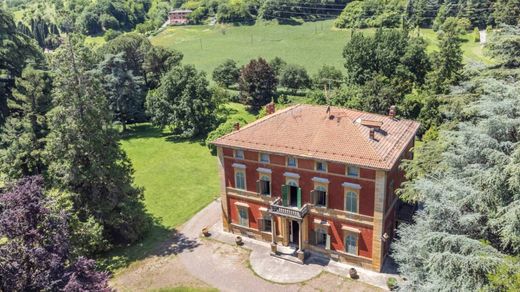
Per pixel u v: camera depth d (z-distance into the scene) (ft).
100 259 162.81
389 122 160.56
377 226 137.90
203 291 140.36
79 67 167.02
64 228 110.93
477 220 101.81
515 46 155.94
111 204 167.22
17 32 319.06
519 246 91.66
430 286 95.25
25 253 101.09
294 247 158.61
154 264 157.07
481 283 89.40
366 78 309.22
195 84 294.05
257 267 150.82
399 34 316.19
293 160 147.23
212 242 168.25
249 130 160.76
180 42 614.34
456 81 232.12
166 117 301.43
